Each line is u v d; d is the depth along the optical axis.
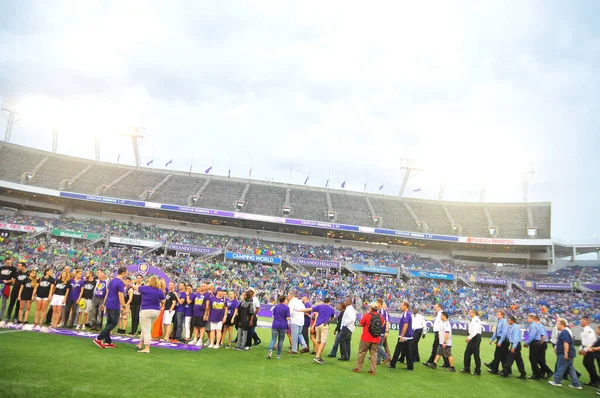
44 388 6.75
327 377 10.45
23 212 55.31
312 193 67.31
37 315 13.49
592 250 57.44
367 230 56.28
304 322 15.51
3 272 13.94
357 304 40.38
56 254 43.22
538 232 56.84
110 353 10.25
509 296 47.25
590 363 13.19
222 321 13.52
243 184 66.75
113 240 49.75
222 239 55.28
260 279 44.16
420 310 39.59
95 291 14.39
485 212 63.47
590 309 43.12
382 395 9.15
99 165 64.69
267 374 9.98
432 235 56.72
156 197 57.72
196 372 9.22
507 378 13.29
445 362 14.36
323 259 51.97
